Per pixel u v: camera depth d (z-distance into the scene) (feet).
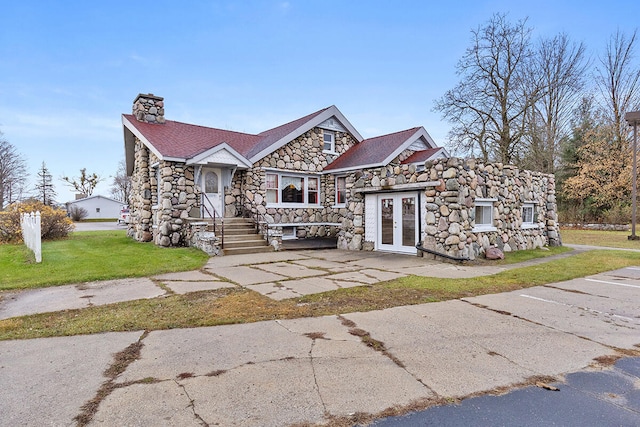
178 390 9.70
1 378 10.42
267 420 8.33
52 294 20.52
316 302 18.72
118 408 8.79
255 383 10.08
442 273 26.45
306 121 53.88
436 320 15.70
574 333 14.19
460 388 9.88
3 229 48.44
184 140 47.73
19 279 23.84
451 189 31.71
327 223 55.83
